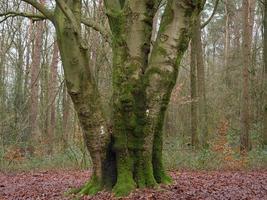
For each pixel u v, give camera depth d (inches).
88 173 618.5
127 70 346.6
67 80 330.0
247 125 816.3
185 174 572.4
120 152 345.4
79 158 714.8
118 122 345.4
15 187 476.7
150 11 355.3
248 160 666.8
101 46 676.1
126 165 346.3
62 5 311.3
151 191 343.3
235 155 709.3
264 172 609.0
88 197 341.7
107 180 351.9
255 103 1079.6
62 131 962.7
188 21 351.9
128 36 351.6
